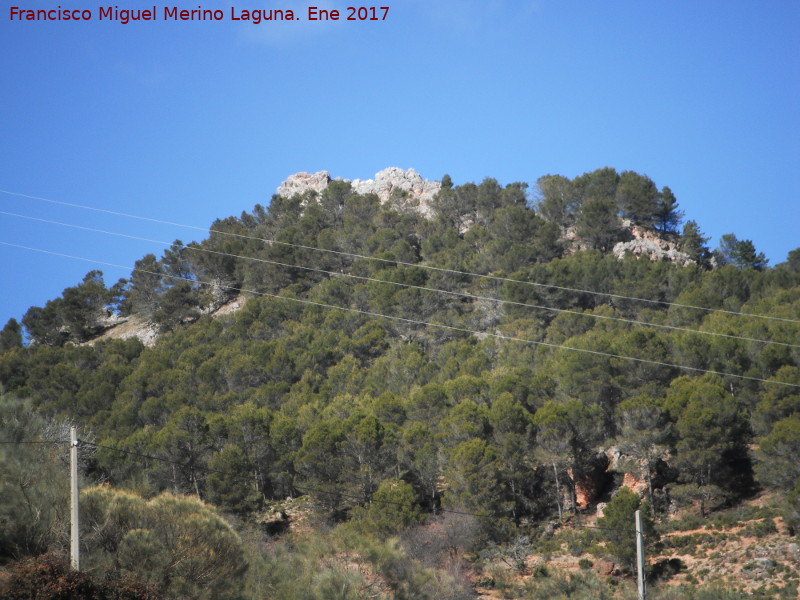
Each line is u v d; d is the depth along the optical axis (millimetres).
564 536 46312
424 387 58531
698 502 47844
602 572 41375
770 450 45031
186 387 69000
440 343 76250
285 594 23266
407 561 27031
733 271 75812
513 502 47469
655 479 49781
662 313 72000
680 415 49875
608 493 50031
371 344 76062
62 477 23562
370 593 24938
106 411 65188
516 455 50156
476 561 43469
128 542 21938
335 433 52000
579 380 56000
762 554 39906
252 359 72750
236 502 48156
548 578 38562
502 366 64312
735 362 55344
